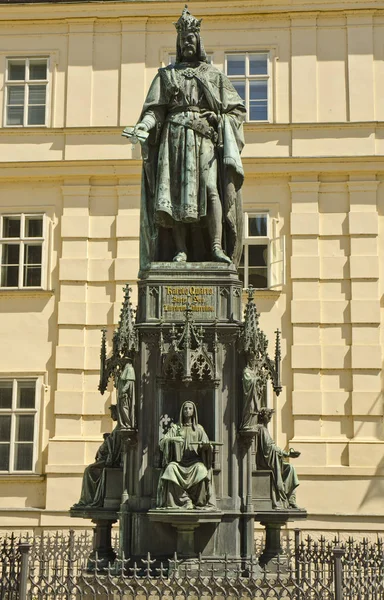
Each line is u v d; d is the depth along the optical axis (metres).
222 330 11.01
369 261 25.11
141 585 9.48
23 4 26.58
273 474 11.09
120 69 26.45
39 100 26.64
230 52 26.33
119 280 25.45
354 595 10.31
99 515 11.02
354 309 24.89
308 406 24.41
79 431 24.72
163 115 11.90
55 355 25.17
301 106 25.89
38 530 24.14
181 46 12.13
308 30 26.22
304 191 25.50
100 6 26.52
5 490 24.53
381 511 23.64
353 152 25.55
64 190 25.94
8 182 26.12
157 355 11.02
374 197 25.41
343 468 23.84
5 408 25.06
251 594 9.38
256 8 26.23
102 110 26.27
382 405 24.33
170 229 11.75
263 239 25.41
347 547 13.12
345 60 26.11
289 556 10.94
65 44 26.72
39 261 25.83
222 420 10.85
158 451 10.75
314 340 24.83
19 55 26.77
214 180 11.62
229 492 10.70
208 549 10.48
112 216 25.84
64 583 10.20
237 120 12.02
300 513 11.00
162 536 10.53
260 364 11.33
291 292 25.16
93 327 25.31
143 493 10.73
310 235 25.33
